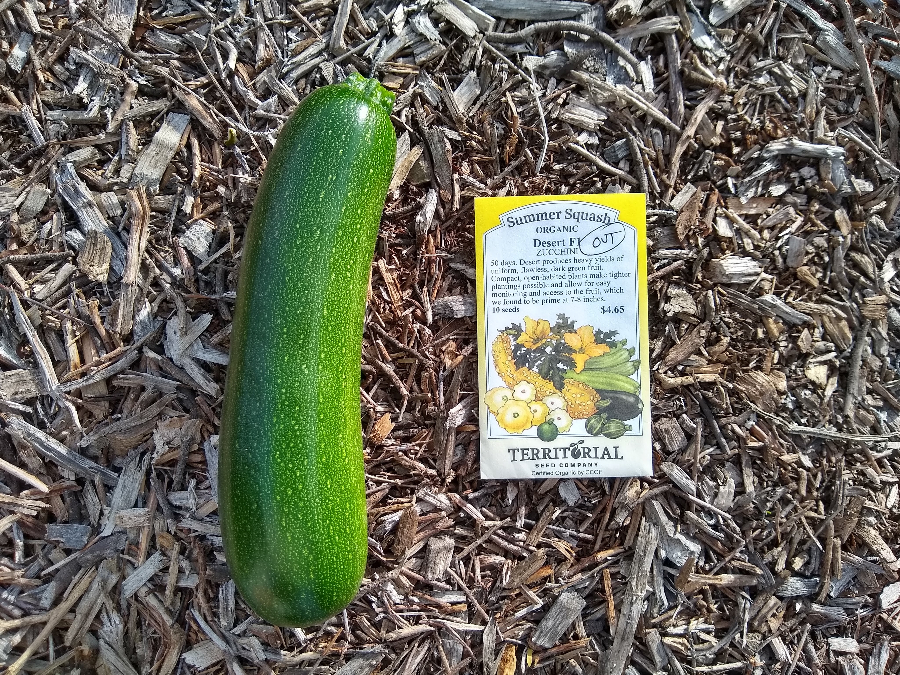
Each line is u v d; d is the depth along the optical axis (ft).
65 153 0.99
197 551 0.96
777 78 1.03
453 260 1.00
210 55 1.01
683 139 1.01
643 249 0.99
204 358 0.97
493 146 1.01
